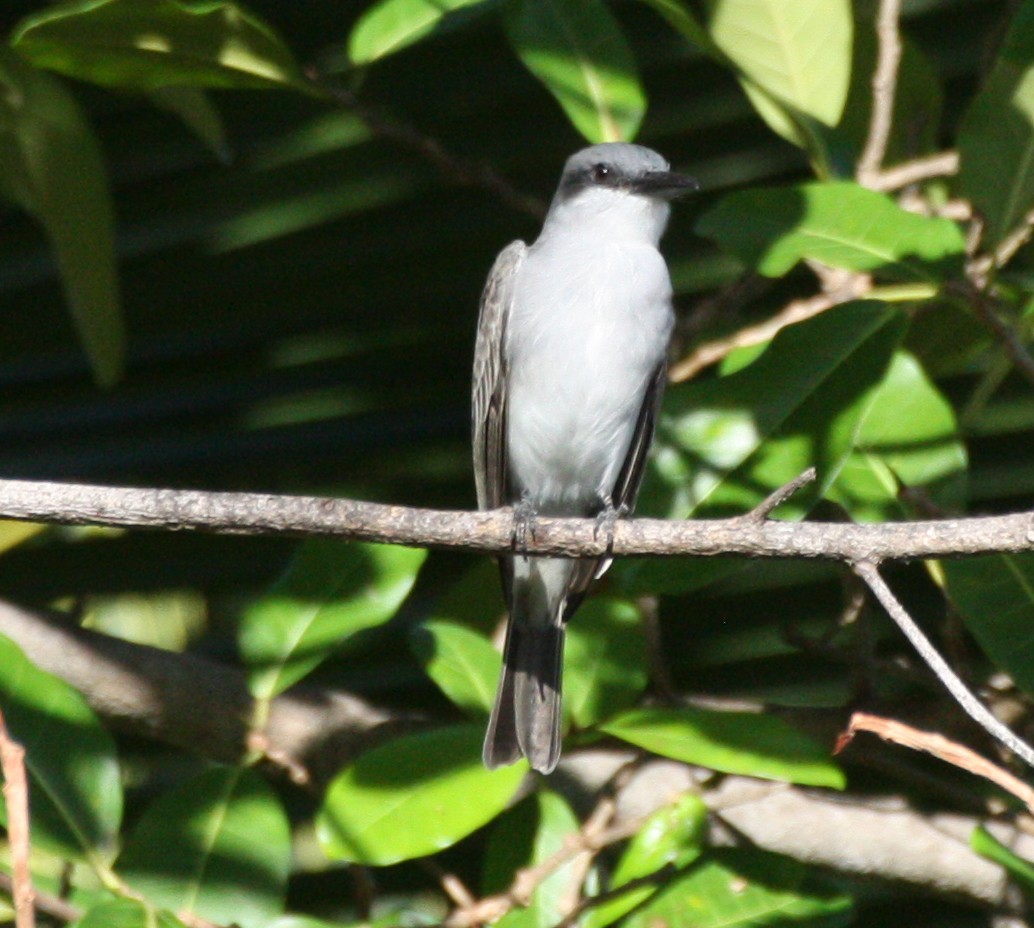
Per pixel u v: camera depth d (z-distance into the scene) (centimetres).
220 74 920
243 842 741
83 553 1119
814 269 994
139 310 1177
